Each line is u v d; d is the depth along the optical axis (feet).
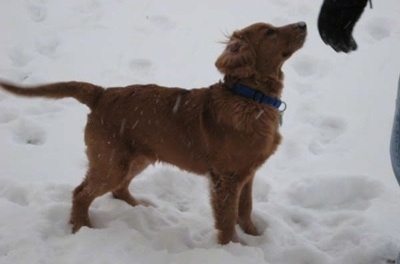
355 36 13.03
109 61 12.44
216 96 8.72
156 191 9.94
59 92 8.95
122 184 9.30
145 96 8.93
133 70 12.27
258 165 8.80
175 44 12.91
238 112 8.54
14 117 11.08
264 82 8.63
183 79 12.05
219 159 8.71
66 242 8.68
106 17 13.61
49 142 10.61
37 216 9.11
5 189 9.64
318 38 13.01
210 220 9.39
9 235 8.77
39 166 10.14
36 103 11.34
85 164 10.24
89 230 8.80
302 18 13.51
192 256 8.48
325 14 7.77
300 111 11.39
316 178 9.93
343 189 9.86
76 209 9.07
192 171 9.06
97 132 8.93
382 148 10.62
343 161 10.39
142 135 8.92
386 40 12.98
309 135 10.88
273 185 9.94
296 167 10.28
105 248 8.54
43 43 12.83
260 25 8.67
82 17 13.61
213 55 12.66
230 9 13.88
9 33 12.95
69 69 12.19
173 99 8.89
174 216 9.41
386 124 11.10
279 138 8.86
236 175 8.77
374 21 13.34
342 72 12.27
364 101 11.60
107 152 8.91
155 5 14.01
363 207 9.66
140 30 13.26
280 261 8.75
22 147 10.46
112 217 9.22
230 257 8.45
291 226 9.38
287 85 11.92
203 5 14.02
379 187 9.78
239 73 8.55
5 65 12.10
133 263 8.39
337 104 11.55
